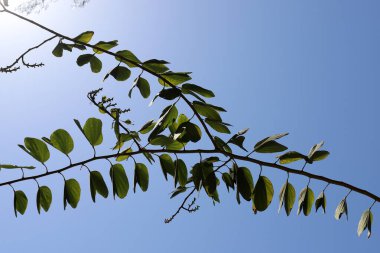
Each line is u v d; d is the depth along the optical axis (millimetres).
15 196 1205
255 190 1205
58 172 1194
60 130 1169
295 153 1184
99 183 1214
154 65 1298
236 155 1190
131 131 1249
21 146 1161
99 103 1237
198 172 1250
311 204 1246
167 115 1217
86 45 1282
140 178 1252
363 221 1261
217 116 1216
